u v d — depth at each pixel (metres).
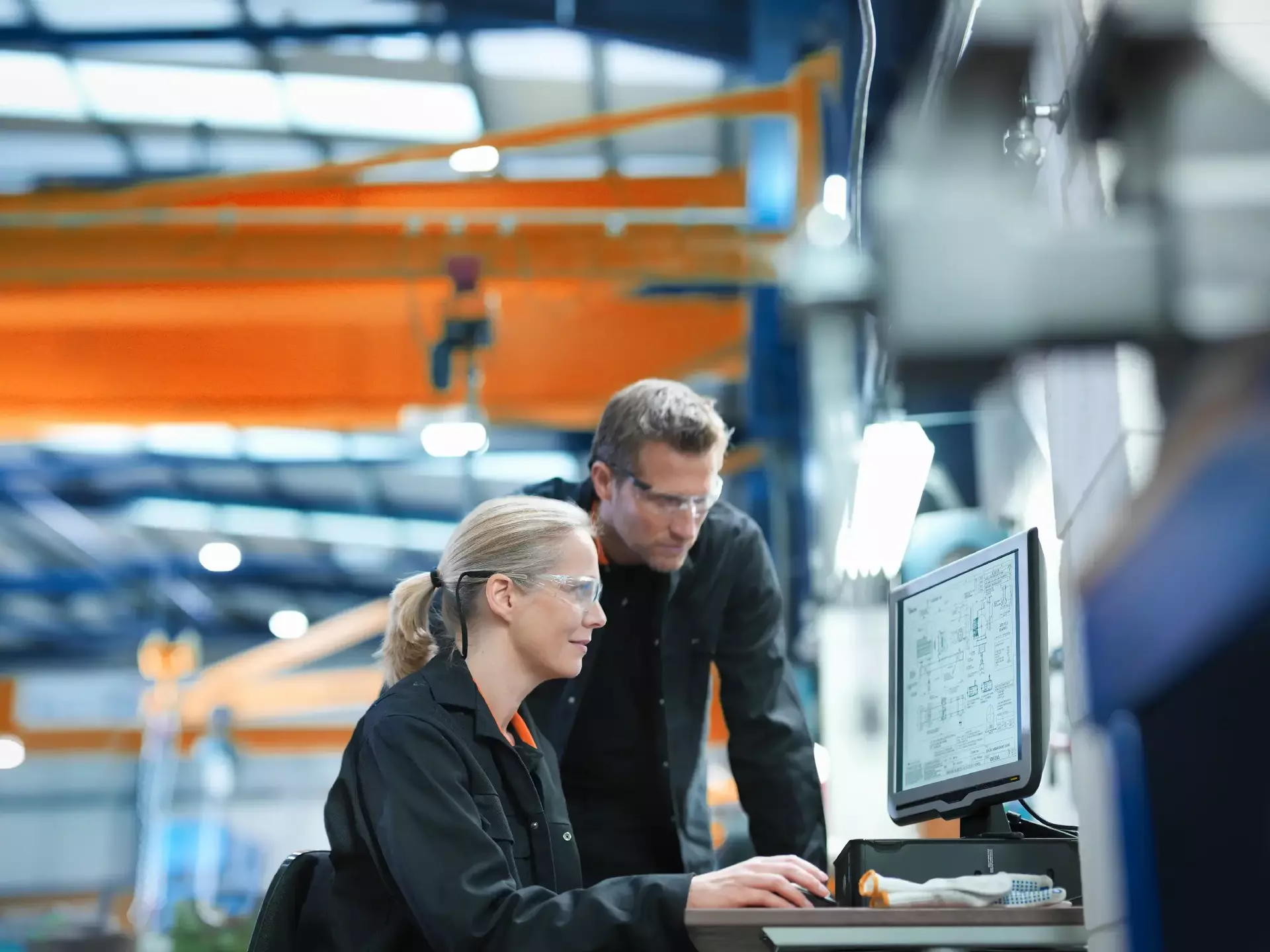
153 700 17.61
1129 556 1.69
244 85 9.02
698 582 2.64
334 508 15.74
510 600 2.05
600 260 8.08
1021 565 2.02
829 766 6.46
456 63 8.65
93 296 8.28
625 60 8.45
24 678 22.41
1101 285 1.42
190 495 15.64
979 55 1.94
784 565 9.17
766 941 1.72
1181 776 1.65
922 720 2.23
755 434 9.05
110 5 8.10
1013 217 1.45
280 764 22.23
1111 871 1.71
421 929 1.84
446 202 8.53
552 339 8.64
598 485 2.56
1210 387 1.50
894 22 3.07
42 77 8.91
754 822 2.66
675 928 1.75
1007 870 1.86
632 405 2.52
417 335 8.44
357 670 18.45
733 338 8.67
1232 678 1.62
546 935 1.77
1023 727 1.94
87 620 21.58
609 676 2.60
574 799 2.60
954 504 5.39
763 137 7.80
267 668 17.61
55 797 22.02
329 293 8.31
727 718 2.70
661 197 8.62
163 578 18.64
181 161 10.02
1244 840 1.60
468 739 1.99
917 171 1.55
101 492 15.66
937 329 1.42
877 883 1.71
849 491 6.43
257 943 1.92
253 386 8.46
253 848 21.72
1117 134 1.61
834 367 6.48
